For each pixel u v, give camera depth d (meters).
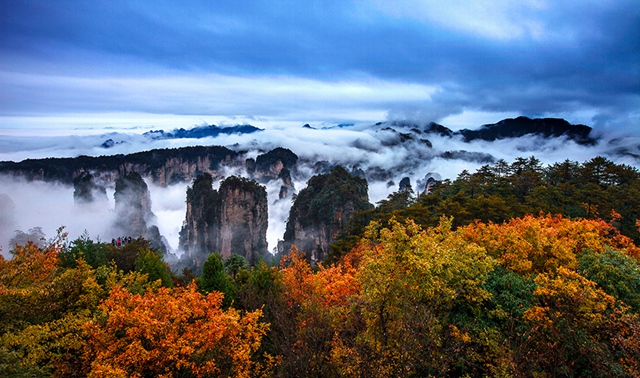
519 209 49.59
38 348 15.21
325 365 16.34
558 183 68.56
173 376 15.40
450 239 22.00
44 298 17.36
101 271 25.61
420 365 15.57
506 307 18.80
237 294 27.47
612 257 21.45
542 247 22.05
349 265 31.41
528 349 17.25
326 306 21.16
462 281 18.62
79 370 16.72
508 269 21.55
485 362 17.64
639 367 14.91
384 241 19.33
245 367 16.81
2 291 14.90
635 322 15.91
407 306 16.44
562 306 17.31
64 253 30.30
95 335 15.34
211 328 15.19
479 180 70.62
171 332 15.09
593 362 15.80
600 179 66.62
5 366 12.48
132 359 14.13
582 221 29.30
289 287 25.84
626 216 49.72
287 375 16.03
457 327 18.64
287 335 17.81
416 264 17.12
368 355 15.85
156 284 24.45
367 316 18.25
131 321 14.76
